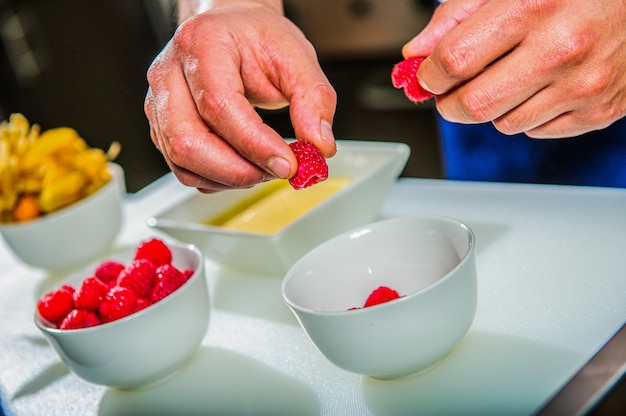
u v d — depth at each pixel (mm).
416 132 1479
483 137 884
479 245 623
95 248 766
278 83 541
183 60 530
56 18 1829
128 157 1974
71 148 778
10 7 1846
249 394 521
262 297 628
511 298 546
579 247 580
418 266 542
